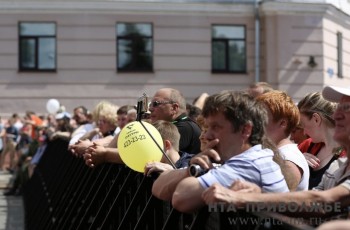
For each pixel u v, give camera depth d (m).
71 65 23.08
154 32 23.45
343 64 21.55
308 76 23.83
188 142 6.09
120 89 23.27
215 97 3.40
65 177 9.30
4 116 22.78
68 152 9.60
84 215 6.14
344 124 3.49
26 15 22.91
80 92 23.09
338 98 3.63
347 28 21.53
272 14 23.73
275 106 4.31
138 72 23.38
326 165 4.62
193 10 23.61
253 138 3.38
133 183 5.14
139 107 4.91
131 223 4.63
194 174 3.32
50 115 19.38
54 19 23.00
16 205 14.28
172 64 23.53
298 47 23.81
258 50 23.86
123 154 4.86
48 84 23.00
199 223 3.25
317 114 4.61
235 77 23.88
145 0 23.33
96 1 23.03
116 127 8.44
